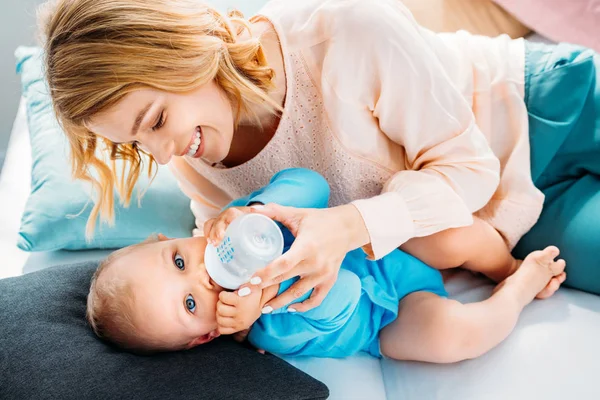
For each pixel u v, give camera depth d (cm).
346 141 105
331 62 98
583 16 149
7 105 211
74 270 111
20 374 87
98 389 84
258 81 98
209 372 90
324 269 89
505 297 108
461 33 128
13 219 143
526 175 120
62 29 84
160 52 83
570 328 106
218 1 160
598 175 122
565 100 121
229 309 90
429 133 103
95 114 86
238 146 110
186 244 101
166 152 91
